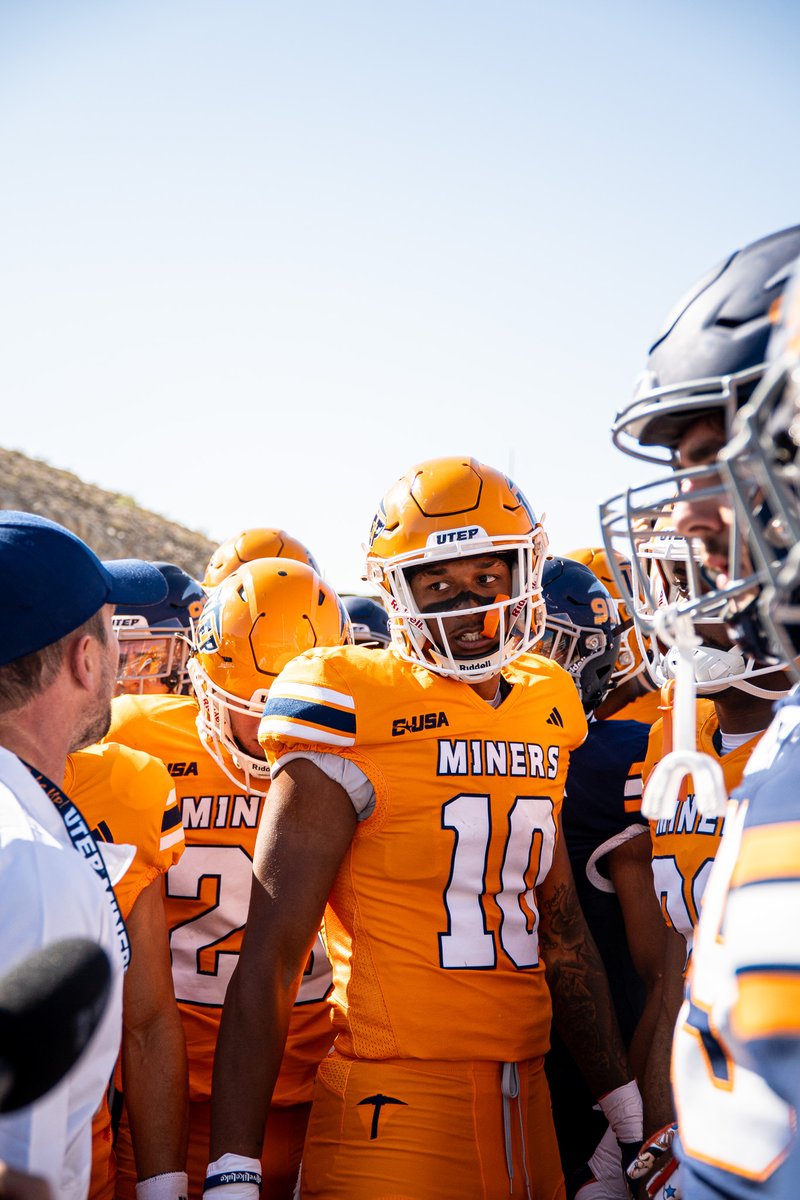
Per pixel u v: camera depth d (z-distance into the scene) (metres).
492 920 2.04
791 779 0.98
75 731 1.62
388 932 2.00
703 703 2.01
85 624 1.61
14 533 1.54
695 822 1.88
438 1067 1.95
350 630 2.78
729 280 1.17
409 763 2.03
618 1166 2.39
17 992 0.82
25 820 1.29
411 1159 1.88
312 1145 2.00
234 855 2.42
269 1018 1.92
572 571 2.90
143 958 1.96
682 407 1.13
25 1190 0.93
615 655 2.96
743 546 1.09
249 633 2.37
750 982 0.90
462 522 2.12
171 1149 1.91
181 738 2.52
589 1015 2.24
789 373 0.86
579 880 2.61
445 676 2.13
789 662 0.92
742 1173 0.95
